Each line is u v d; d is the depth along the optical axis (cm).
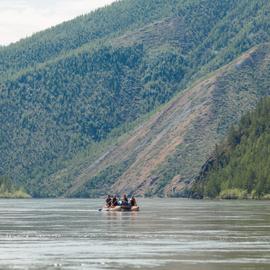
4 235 15175
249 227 16850
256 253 11888
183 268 10394
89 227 17412
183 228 16700
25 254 11881
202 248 12538
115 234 15250
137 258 11394
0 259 11331
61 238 14412
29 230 16538
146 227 17175
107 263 10881
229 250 12275
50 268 10431
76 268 10431
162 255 11706
